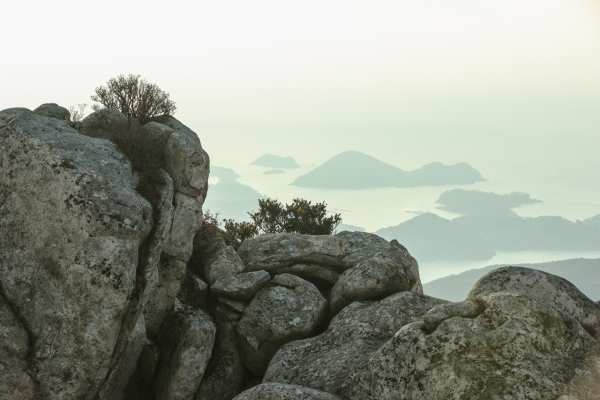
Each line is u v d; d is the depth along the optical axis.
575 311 9.18
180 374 11.20
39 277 8.94
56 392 8.80
